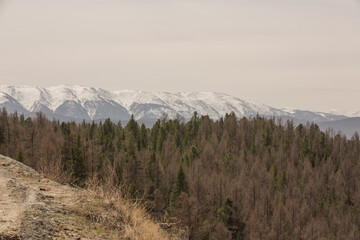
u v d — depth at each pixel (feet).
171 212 117.50
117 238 23.07
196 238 112.57
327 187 401.29
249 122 637.30
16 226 19.71
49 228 20.95
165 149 422.00
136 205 28.71
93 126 458.50
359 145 529.04
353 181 434.71
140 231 25.20
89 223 24.00
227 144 512.63
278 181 363.76
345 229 289.94
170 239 27.17
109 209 27.02
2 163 37.58
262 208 270.67
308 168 428.56
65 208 25.32
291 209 283.79
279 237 245.45
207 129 579.07
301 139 556.92
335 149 521.24
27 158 216.13
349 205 387.34
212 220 181.88
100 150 208.64
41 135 303.89
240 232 191.01
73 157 160.35
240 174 351.46
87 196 29.27
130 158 206.18
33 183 32.35
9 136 294.25
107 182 30.83
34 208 23.49
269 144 558.97
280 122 627.46
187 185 201.16
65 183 35.29
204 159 404.16
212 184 249.55
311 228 262.88
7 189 28.12
